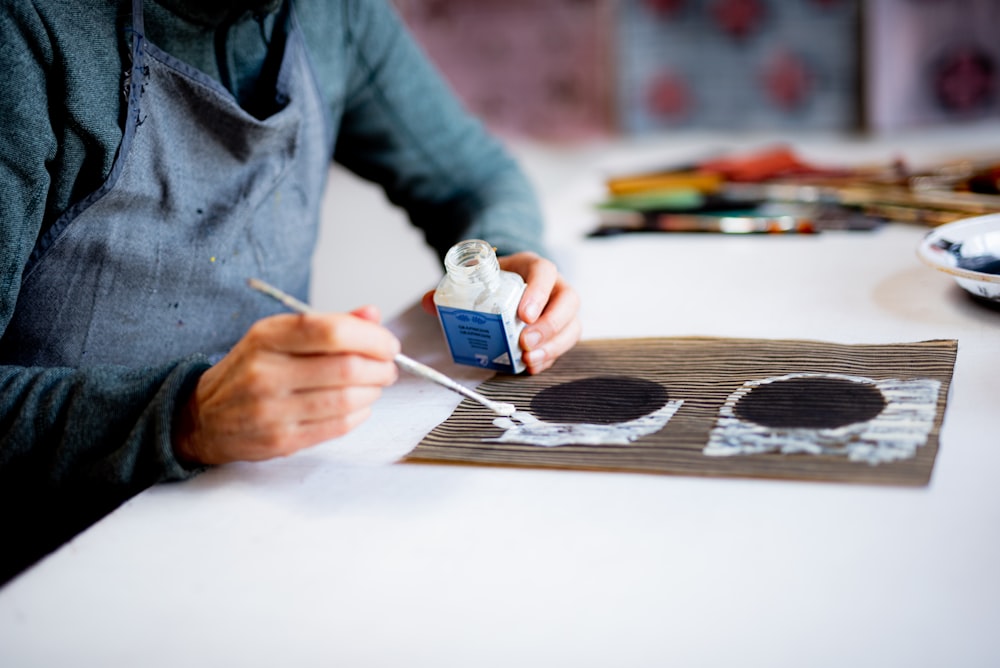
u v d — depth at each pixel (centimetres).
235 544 58
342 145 123
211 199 90
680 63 316
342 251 289
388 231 301
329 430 64
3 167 73
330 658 47
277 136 93
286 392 62
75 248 82
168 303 89
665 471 60
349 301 250
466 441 68
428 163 121
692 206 125
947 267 81
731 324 86
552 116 347
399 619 50
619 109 330
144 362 89
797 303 89
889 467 57
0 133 73
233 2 87
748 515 55
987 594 46
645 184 136
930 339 76
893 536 51
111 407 67
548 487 61
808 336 80
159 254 86
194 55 87
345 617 50
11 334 83
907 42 278
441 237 118
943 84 280
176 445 67
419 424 73
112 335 86
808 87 301
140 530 61
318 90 100
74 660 50
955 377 69
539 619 48
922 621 45
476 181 122
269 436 63
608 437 66
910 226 110
